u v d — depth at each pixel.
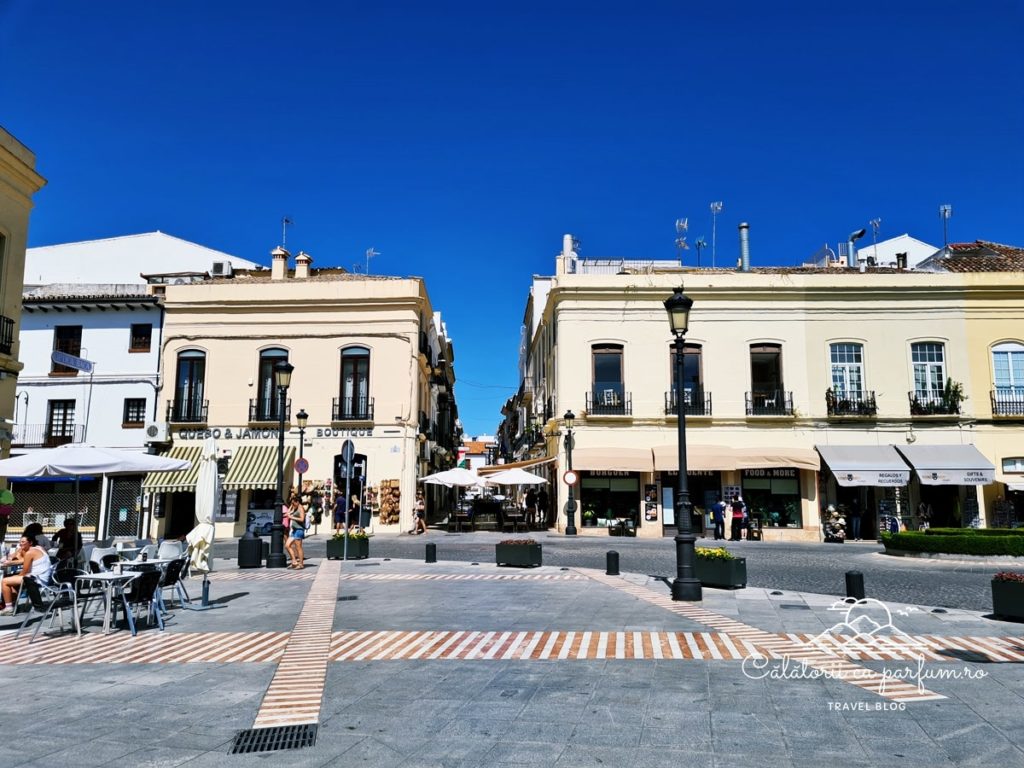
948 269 32.22
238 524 28.34
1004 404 28.52
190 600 11.45
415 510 28.95
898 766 4.53
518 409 55.59
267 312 29.78
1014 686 6.28
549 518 31.98
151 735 5.20
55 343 29.91
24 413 29.36
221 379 29.52
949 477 26.86
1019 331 28.98
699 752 4.77
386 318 29.58
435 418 40.53
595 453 27.86
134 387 29.48
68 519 12.67
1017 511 28.03
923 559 17.53
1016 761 4.60
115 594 9.84
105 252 36.44
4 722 5.51
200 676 6.87
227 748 4.93
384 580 13.97
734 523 26.20
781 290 29.09
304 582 13.80
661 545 22.55
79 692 6.35
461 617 9.77
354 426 29.05
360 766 4.59
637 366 28.84
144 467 13.27
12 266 17.91
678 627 8.95
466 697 6.03
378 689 6.32
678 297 11.97
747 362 28.83
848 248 35.84
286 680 6.67
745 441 28.38
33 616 10.26
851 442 28.41
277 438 29.12
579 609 10.33
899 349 28.95
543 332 35.91
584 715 5.53
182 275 34.34
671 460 27.50
